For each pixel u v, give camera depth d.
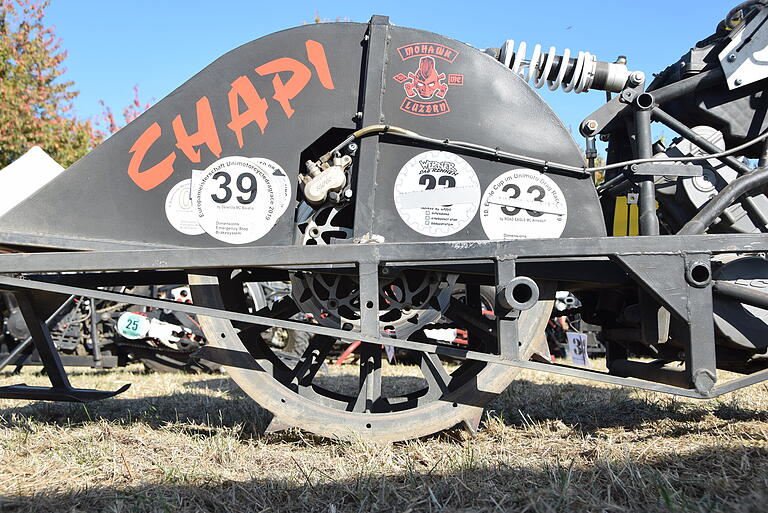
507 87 3.21
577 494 2.22
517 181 3.18
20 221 2.93
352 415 3.16
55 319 7.67
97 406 4.63
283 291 8.73
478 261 3.09
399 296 3.26
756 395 4.62
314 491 2.38
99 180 3.01
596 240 2.90
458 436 3.31
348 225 3.30
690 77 3.45
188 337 7.77
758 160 3.38
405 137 3.14
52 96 17.30
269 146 3.13
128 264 2.89
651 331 3.19
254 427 3.45
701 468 2.54
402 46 3.17
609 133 3.74
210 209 3.08
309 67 3.16
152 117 3.07
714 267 3.29
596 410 4.19
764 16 3.37
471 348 4.05
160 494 2.32
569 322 9.57
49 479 2.58
